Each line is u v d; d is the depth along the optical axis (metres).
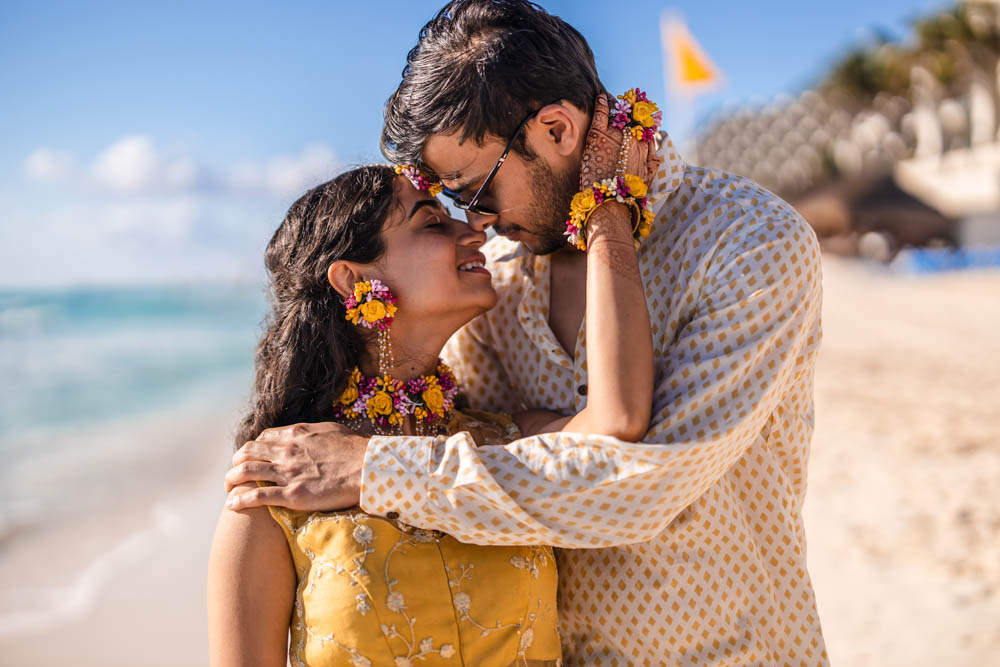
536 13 1.72
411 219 1.85
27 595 5.50
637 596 1.71
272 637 1.58
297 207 1.90
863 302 20.22
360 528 1.56
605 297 1.56
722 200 1.73
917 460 6.70
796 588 1.76
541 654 1.66
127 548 6.58
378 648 1.51
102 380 18.88
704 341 1.58
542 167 1.72
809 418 1.83
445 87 1.68
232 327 33.47
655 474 1.46
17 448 11.63
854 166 54.84
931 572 4.57
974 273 26.33
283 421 1.85
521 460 1.52
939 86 42.31
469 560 1.61
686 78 17.86
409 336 1.89
